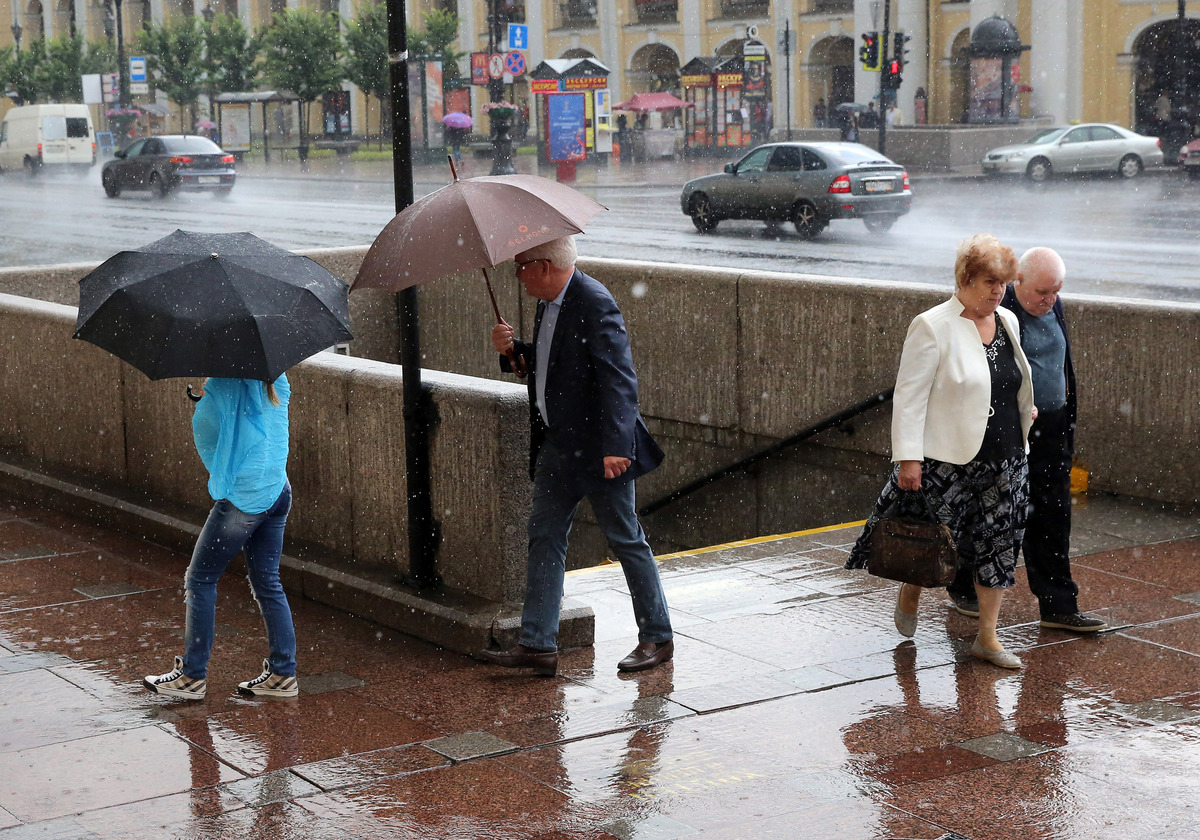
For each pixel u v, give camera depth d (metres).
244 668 7.28
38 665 7.36
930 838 5.17
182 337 6.11
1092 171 47.00
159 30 80.88
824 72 68.56
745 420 12.41
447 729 6.37
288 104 89.38
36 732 6.40
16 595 8.62
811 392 11.81
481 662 7.34
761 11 69.94
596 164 61.44
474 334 15.41
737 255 28.00
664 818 5.37
